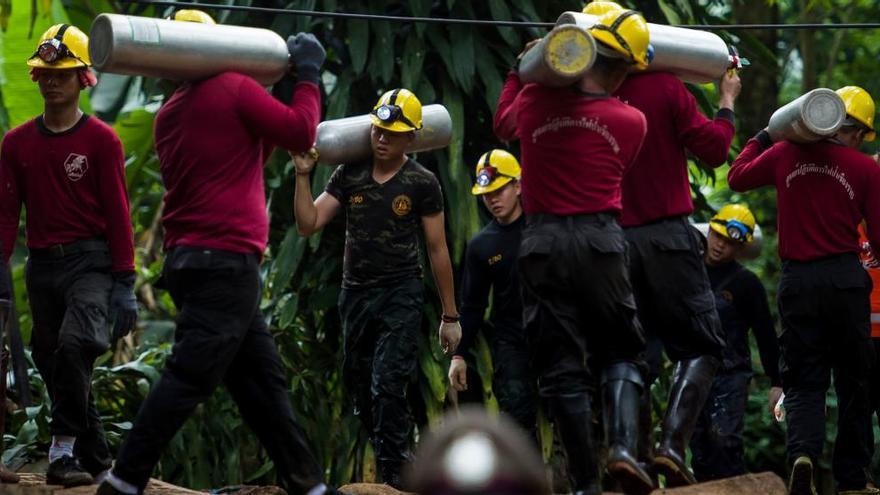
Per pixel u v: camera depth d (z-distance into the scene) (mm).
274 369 8195
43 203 9141
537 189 8008
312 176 16094
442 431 2541
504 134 8492
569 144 7875
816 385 10086
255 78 8141
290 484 8203
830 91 9641
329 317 16359
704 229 13055
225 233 7789
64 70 9008
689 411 8852
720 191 24281
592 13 8562
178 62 7773
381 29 15836
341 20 16234
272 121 7840
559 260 7832
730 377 12930
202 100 7840
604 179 7883
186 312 7832
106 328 9102
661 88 8789
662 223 8859
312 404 15922
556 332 7953
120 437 14844
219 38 7918
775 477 9234
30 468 13594
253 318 8188
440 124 11633
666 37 8961
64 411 9047
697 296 8891
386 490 10250
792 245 10062
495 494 2477
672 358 9164
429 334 15250
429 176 11070
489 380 15031
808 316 10008
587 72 7910
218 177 7824
